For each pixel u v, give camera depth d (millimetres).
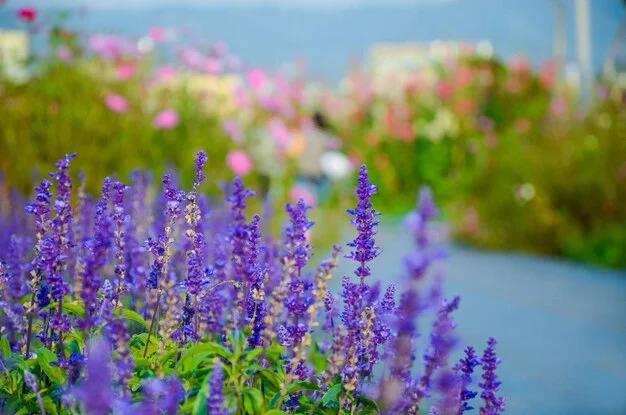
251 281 3586
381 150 25781
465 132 25203
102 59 11719
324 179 15695
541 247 16781
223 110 13281
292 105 19516
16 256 4590
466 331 9852
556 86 21766
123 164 10430
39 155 9961
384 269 13008
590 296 12008
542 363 8461
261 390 3523
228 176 12078
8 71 10836
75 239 4914
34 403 3445
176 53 12977
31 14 10977
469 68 26219
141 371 3316
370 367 3699
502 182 17609
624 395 7480
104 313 3363
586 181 16562
